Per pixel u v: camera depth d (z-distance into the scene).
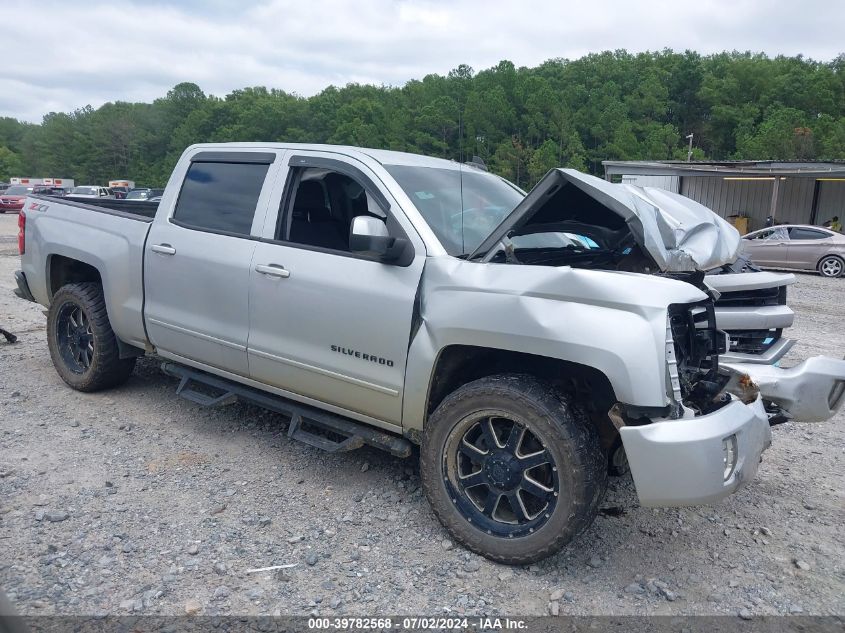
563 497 3.04
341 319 3.71
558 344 3.00
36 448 4.42
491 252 3.42
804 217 29.47
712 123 106.31
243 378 4.36
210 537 3.43
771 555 3.45
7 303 9.49
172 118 139.88
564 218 3.74
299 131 113.00
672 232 3.42
